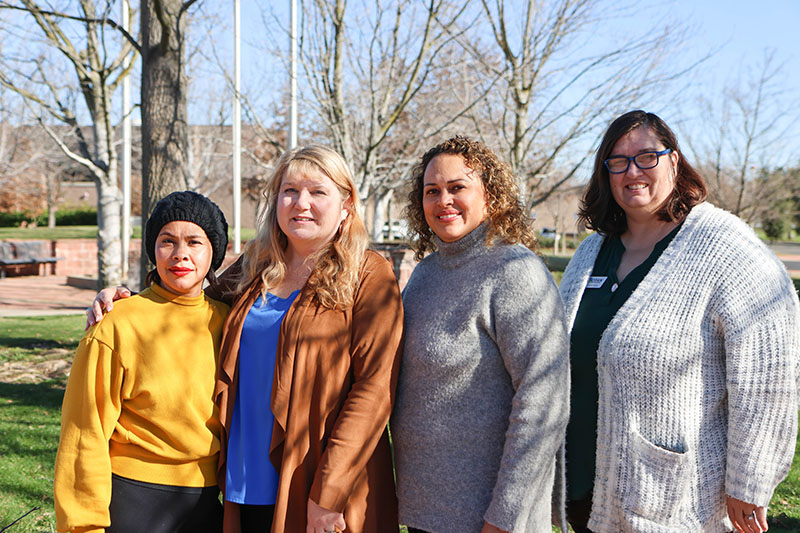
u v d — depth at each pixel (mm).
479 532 2115
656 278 2260
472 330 2131
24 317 12250
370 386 2141
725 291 2146
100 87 10500
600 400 2287
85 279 18891
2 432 5359
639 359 2180
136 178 34250
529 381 2031
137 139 23188
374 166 9516
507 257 2156
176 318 2340
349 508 2143
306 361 2209
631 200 2389
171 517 2217
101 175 11711
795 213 32625
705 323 2184
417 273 2404
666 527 2127
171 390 2229
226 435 2293
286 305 2342
